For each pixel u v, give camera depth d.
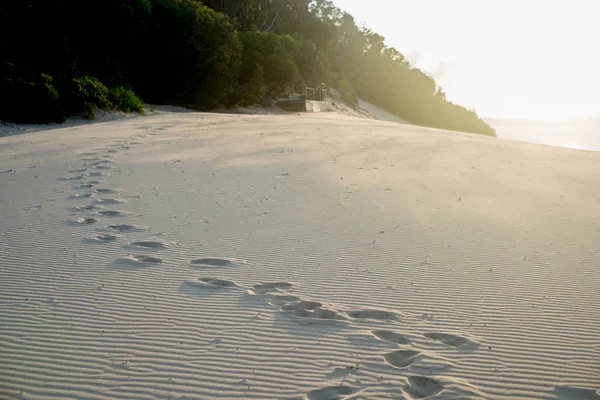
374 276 5.59
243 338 4.18
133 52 32.41
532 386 3.58
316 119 27.02
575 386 3.58
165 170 11.14
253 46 43.94
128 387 3.50
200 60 33.84
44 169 11.13
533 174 11.76
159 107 31.28
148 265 5.75
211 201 8.66
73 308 4.66
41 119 21.33
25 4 27.41
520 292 5.22
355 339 4.19
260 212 8.05
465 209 8.44
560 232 7.31
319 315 4.62
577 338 4.28
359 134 18.55
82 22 30.06
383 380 3.61
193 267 5.75
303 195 9.13
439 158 13.41
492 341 4.20
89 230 6.98
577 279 5.59
